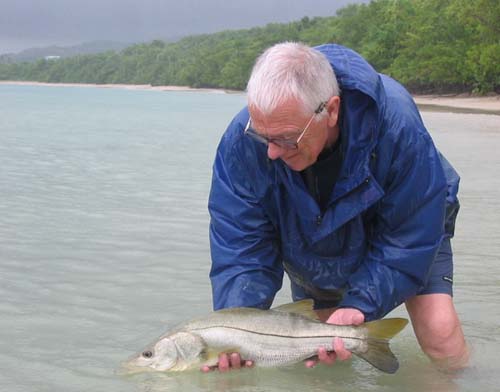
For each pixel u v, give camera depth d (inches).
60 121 521.7
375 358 62.5
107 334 79.6
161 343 65.9
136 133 401.7
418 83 1187.3
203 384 66.1
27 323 82.6
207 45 3068.4
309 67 54.7
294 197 62.9
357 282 64.6
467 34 1114.7
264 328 63.9
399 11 1397.6
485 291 95.5
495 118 553.6
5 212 147.8
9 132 393.7
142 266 107.9
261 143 62.3
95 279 100.9
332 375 69.1
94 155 271.1
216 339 64.2
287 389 65.6
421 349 73.4
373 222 65.1
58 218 142.8
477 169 223.8
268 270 67.4
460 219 142.4
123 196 171.6
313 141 56.3
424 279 65.1
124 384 65.9
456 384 67.1
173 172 220.5
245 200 65.4
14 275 102.0
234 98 1392.7
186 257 113.5
